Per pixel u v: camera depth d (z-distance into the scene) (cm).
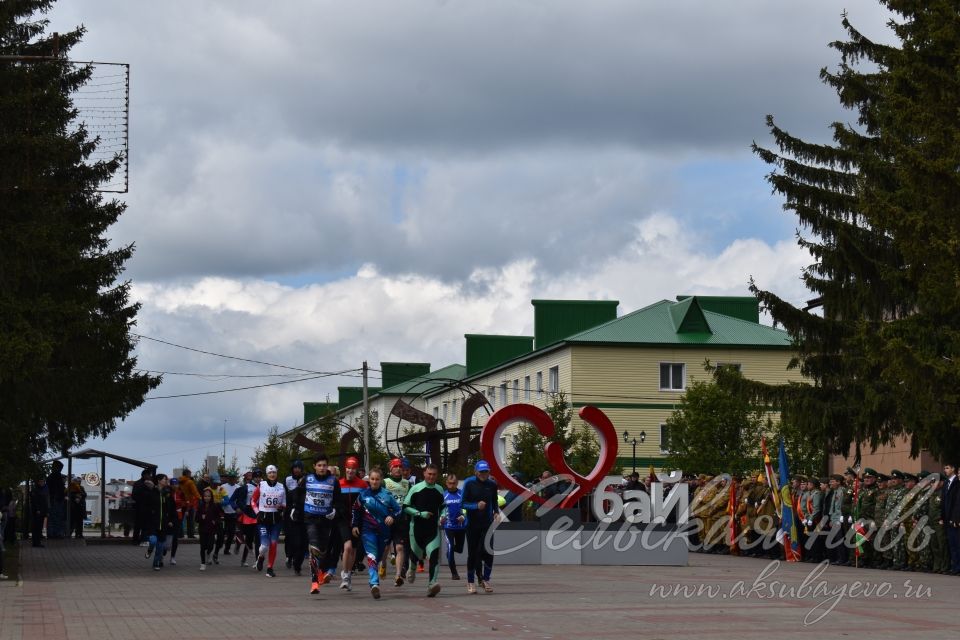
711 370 3675
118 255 3366
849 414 3469
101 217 3341
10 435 2798
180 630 1461
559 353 7444
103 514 4284
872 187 3269
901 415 3091
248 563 2948
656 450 7212
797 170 3628
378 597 1898
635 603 1830
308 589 2120
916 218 2764
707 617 1614
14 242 2508
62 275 2670
